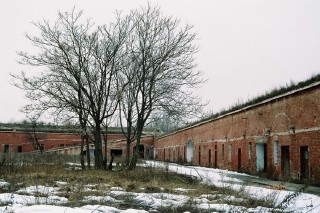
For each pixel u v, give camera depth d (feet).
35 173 66.64
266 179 82.23
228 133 120.78
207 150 146.30
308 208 37.37
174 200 41.24
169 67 90.68
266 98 91.20
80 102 87.40
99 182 57.88
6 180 54.85
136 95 90.22
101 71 89.71
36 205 30.81
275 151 85.15
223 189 47.96
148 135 256.73
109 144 222.69
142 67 90.38
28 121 232.73
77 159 139.74
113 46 90.74
